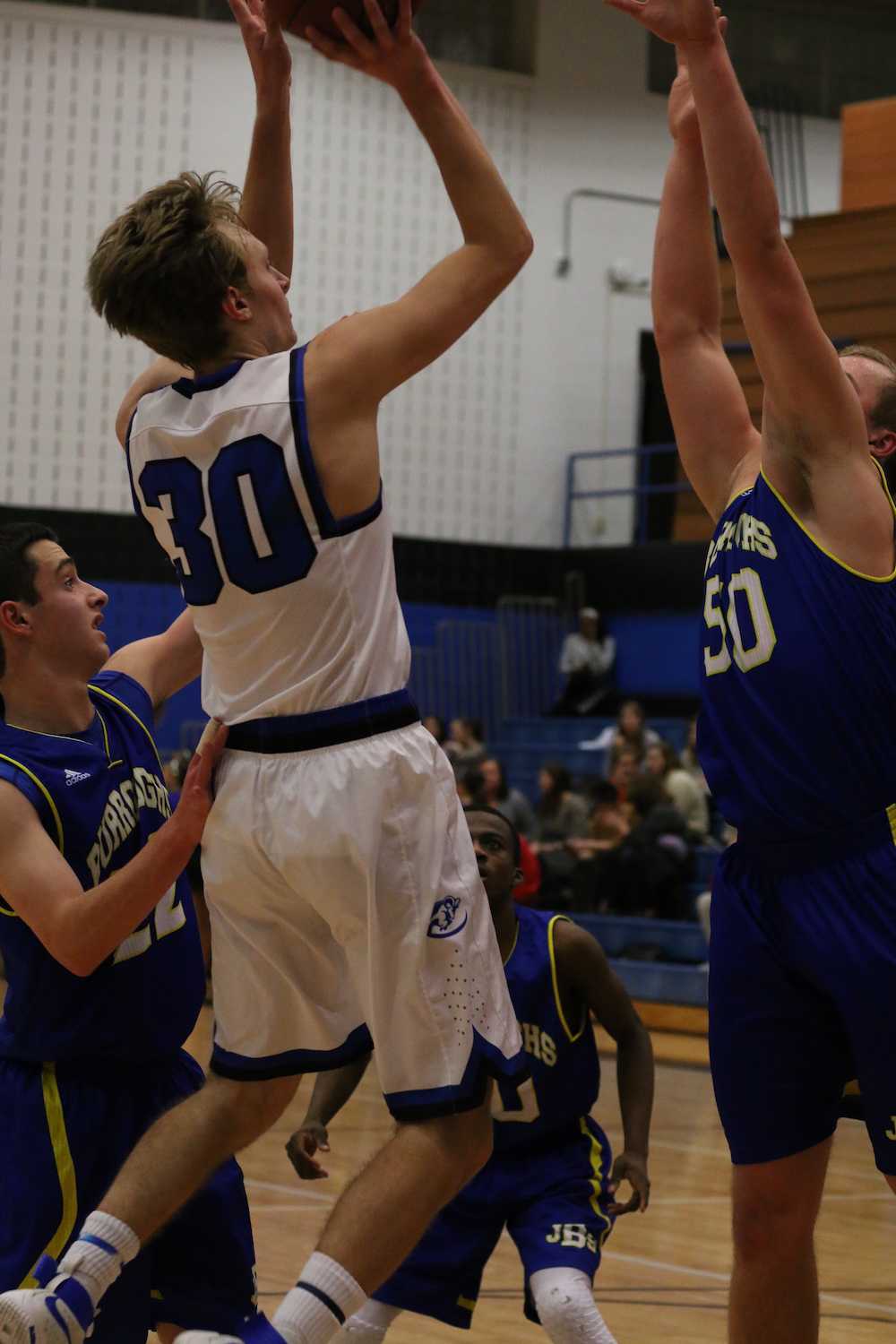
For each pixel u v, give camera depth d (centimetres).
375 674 356
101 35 2327
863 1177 1030
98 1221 358
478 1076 352
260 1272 713
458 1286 493
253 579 354
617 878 1672
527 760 2261
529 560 2570
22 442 2308
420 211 2494
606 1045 1551
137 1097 438
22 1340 340
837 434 397
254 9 413
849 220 2133
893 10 2669
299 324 2431
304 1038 374
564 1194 497
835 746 395
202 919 555
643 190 2633
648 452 2472
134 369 2350
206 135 2356
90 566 2314
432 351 354
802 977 408
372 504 355
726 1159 1057
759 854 411
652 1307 686
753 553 409
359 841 347
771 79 2625
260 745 359
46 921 389
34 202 2312
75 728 441
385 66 353
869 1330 654
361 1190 345
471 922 359
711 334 465
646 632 2428
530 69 2570
